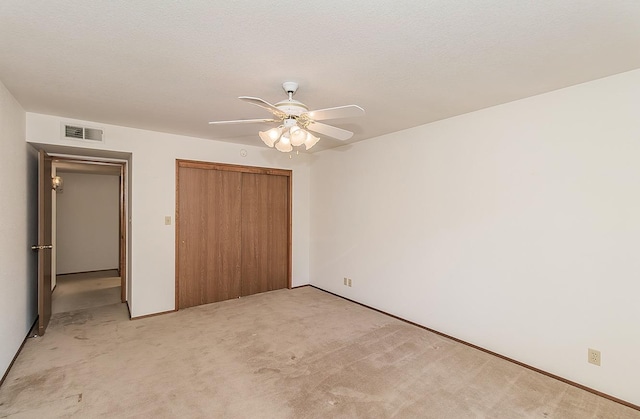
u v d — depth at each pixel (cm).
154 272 385
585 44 180
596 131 229
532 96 261
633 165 214
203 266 426
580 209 237
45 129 316
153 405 210
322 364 266
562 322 247
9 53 191
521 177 269
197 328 342
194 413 202
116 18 155
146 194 379
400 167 374
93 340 309
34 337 313
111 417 197
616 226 221
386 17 154
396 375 250
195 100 273
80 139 334
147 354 281
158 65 207
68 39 175
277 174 493
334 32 167
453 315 320
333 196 479
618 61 201
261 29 165
